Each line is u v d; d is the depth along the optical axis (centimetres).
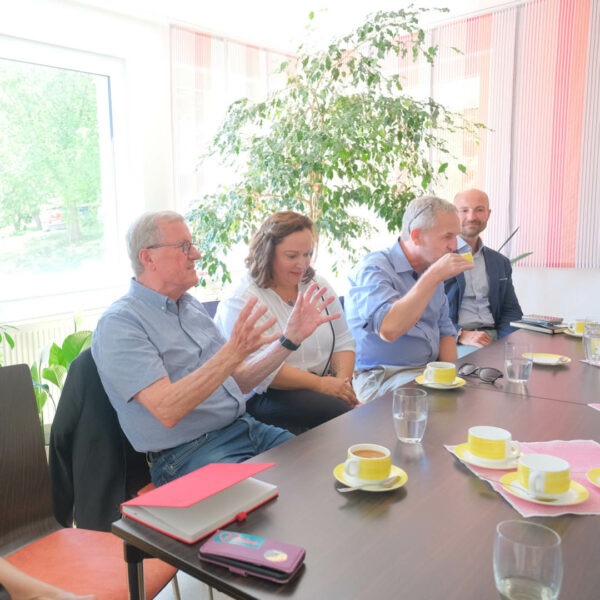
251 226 369
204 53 417
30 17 341
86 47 370
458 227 228
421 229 228
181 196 414
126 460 169
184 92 409
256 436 178
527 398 164
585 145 398
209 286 425
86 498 160
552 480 100
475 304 321
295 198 367
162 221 166
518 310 327
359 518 97
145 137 405
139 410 159
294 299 220
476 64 432
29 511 140
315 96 357
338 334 230
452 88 444
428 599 75
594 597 75
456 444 129
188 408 149
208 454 163
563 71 400
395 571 82
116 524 97
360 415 150
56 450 162
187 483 102
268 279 213
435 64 448
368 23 354
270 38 452
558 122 406
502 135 428
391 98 362
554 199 414
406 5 416
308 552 87
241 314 147
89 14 367
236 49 437
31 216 363
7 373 139
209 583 83
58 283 380
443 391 172
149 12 386
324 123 354
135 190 409
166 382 154
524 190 425
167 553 88
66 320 357
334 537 91
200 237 368
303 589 78
